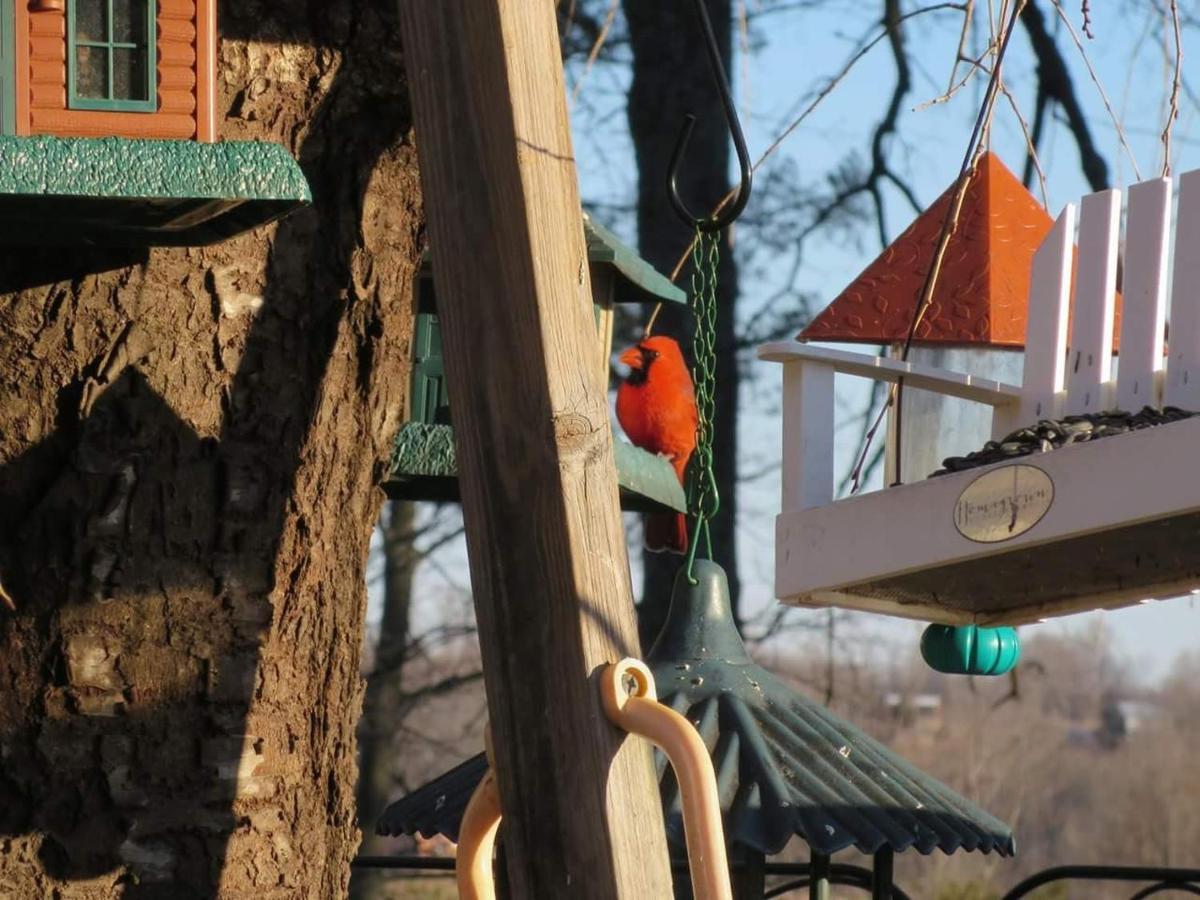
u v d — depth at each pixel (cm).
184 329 461
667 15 1585
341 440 482
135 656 451
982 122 626
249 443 466
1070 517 453
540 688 350
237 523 462
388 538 1911
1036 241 622
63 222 429
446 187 365
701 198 1573
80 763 445
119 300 455
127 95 430
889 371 550
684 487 981
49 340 452
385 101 484
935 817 446
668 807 428
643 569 1543
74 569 448
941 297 611
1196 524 449
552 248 360
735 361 1616
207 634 456
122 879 444
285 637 468
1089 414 518
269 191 411
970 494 477
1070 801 3150
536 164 360
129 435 454
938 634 623
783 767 442
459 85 364
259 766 459
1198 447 427
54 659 446
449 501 700
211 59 434
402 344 496
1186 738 3188
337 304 479
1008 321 602
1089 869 701
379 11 482
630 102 1587
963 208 629
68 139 404
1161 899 3003
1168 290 516
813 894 513
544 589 351
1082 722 3159
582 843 344
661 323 1538
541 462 353
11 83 424
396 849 1938
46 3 425
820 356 541
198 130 432
